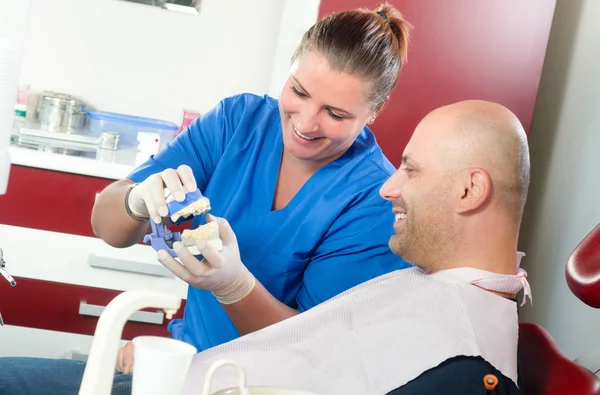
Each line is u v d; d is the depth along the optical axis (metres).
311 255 1.71
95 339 0.73
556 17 2.63
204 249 1.41
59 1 2.80
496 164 1.20
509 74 2.44
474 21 2.41
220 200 1.76
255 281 1.54
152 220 1.46
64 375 1.48
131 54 2.88
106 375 0.73
